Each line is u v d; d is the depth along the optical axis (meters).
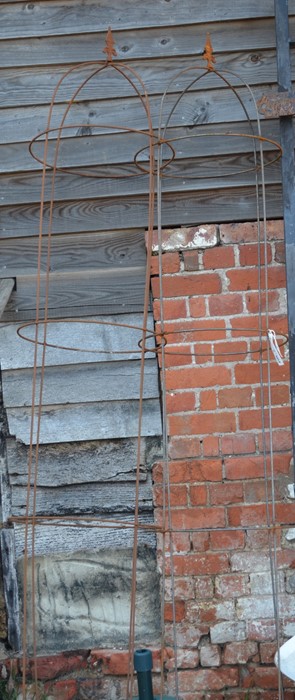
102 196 3.35
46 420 3.42
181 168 3.34
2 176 3.39
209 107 3.33
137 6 3.33
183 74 3.33
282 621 3.29
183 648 3.32
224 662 3.32
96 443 3.43
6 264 3.41
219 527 3.31
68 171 3.30
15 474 3.45
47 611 3.43
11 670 3.40
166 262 3.33
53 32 3.34
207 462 3.31
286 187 3.17
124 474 3.40
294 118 3.28
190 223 3.34
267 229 3.31
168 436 3.33
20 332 3.41
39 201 3.38
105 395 3.38
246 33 3.32
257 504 3.30
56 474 3.43
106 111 3.36
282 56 3.17
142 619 3.39
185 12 3.32
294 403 3.16
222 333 3.31
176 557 3.32
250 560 3.30
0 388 3.46
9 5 3.36
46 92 3.37
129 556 3.40
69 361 3.38
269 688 3.31
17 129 3.38
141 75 3.34
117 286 3.38
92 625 3.41
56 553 3.43
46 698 3.34
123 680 3.36
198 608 3.32
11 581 3.45
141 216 3.35
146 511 3.40
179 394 3.32
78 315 3.39
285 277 3.30
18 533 3.45
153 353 3.36
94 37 3.35
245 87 3.32
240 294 3.31
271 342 2.88
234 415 3.31
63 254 3.39
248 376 3.30
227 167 3.33
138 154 3.35
